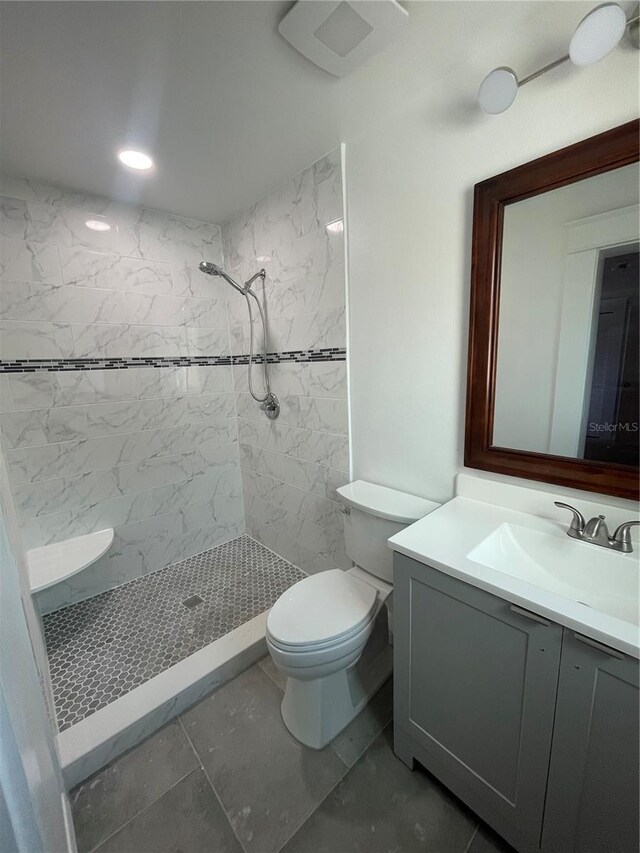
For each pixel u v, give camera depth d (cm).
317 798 116
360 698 143
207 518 257
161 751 131
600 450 103
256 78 116
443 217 128
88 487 206
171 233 221
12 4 88
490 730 96
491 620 91
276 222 194
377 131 141
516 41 102
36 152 152
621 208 92
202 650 166
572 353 105
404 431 155
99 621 191
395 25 98
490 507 128
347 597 139
